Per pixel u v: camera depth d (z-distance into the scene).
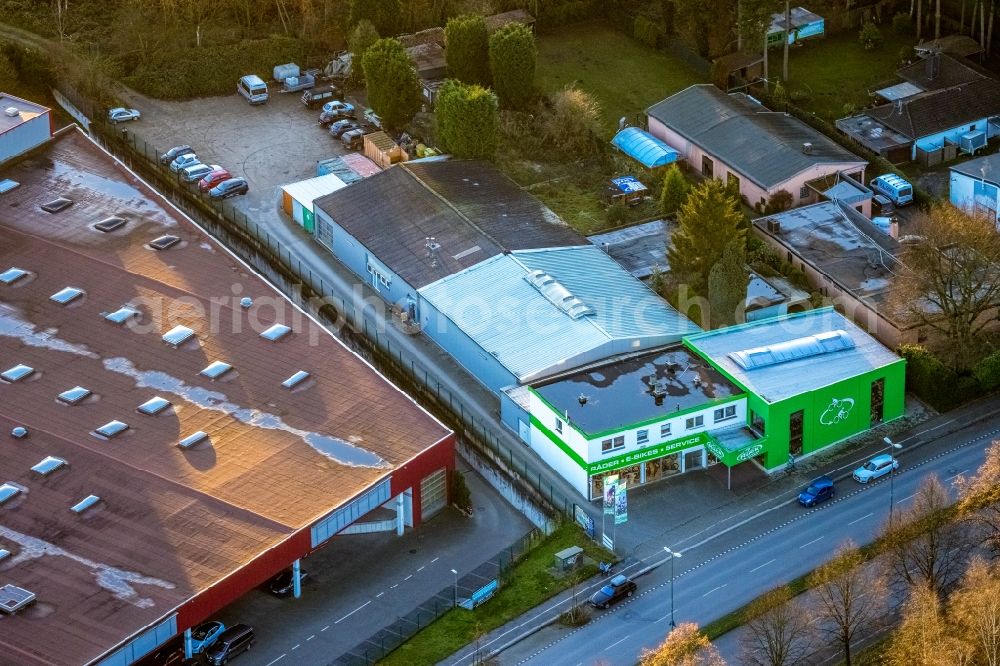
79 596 131.62
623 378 160.75
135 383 155.88
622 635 137.25
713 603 140.38
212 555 136.00
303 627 140.00
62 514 140.00
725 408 156.50
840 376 159.12
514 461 159.12
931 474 154.38
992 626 125.88
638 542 148.38
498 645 137.00
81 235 178.62
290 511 140.88
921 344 170.88
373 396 155.12
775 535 148.38
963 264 166.62
